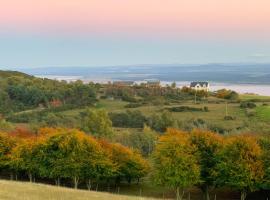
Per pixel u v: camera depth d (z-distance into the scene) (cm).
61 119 16350
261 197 8262
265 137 8631
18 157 8956
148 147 12562
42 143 8850
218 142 8281
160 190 8706
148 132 13262
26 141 9112
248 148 7644
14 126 14775
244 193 7769
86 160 8544
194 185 8181
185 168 7638
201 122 16788
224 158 7744
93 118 13688
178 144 7756
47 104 19825
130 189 8800
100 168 8562
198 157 7988
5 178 9512
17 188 5128
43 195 4759
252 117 17875
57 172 8556
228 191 8588
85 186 9081
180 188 8581
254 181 7519
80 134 8875
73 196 4956
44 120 16225
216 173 7644
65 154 8669
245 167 7456
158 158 7806
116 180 9150
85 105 19925
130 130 15362
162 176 7656
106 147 9031
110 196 5303
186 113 19038
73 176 8519
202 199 8025
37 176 9531
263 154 7725
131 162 8888
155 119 16775
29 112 18212
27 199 4297
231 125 16225
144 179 9738
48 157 8762
